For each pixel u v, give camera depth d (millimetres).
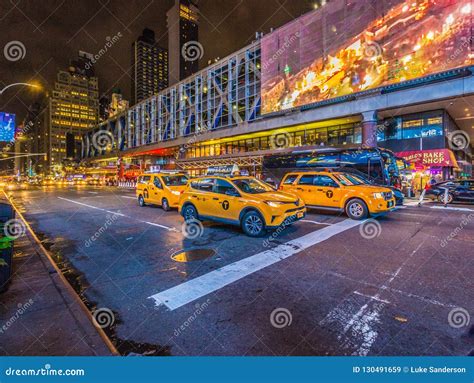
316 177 10578
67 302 3564
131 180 52469
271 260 5273
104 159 86625
